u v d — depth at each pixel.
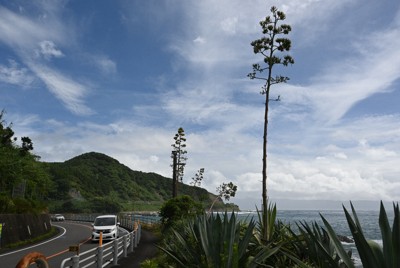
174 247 8.01
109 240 27.86
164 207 26.22
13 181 41.25
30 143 44.91
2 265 15.62
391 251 2.96
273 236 8.25
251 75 15.89
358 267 3.30
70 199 162.25
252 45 16.41
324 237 4.68
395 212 2.97
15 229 26.92
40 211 40.03
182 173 52.44
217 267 6.11
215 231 6.41
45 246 24.56
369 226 75.56
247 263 5.85
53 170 173.38
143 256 17.41
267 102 15.35
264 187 13.88
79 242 27.62
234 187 36.06
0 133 41.47
